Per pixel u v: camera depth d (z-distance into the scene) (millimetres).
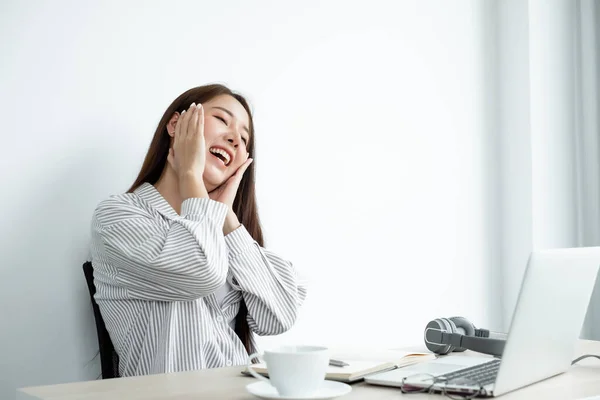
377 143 2865
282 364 935
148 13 2240
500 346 1291
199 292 1677
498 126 3328
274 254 1908
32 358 1962
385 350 1561
